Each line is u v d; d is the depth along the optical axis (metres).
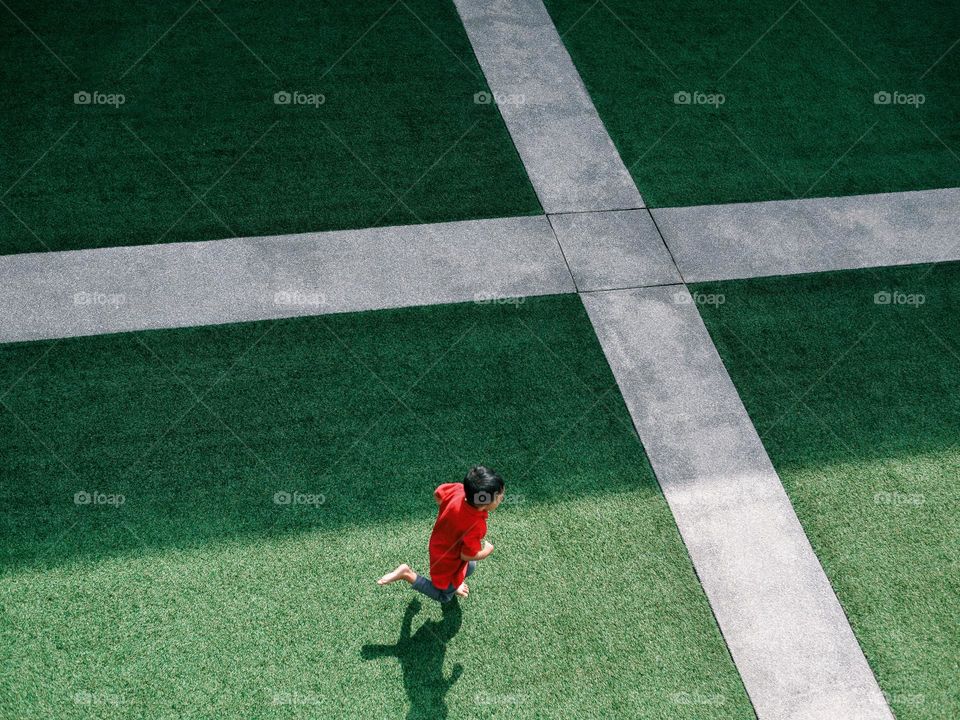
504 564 5.30
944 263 7.32
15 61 8.14
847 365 6.54
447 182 7.58
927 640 5.14
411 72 8.52
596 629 5.07
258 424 5.84
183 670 4.75
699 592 5.25
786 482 5.83
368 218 7.22
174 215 7.09
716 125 8.34
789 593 5.29
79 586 5.01
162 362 6.12
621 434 5.99
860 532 5.60
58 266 6.63
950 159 8.23
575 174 7.77
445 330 6.49
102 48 8.36
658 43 9.13
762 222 7.51
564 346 6.47
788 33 9.41
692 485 5.75
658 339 6.57
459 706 4.73
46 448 5.61
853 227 7.54
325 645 4.91
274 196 7.32
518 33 9.07
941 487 5.86
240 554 5.22
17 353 6.07
